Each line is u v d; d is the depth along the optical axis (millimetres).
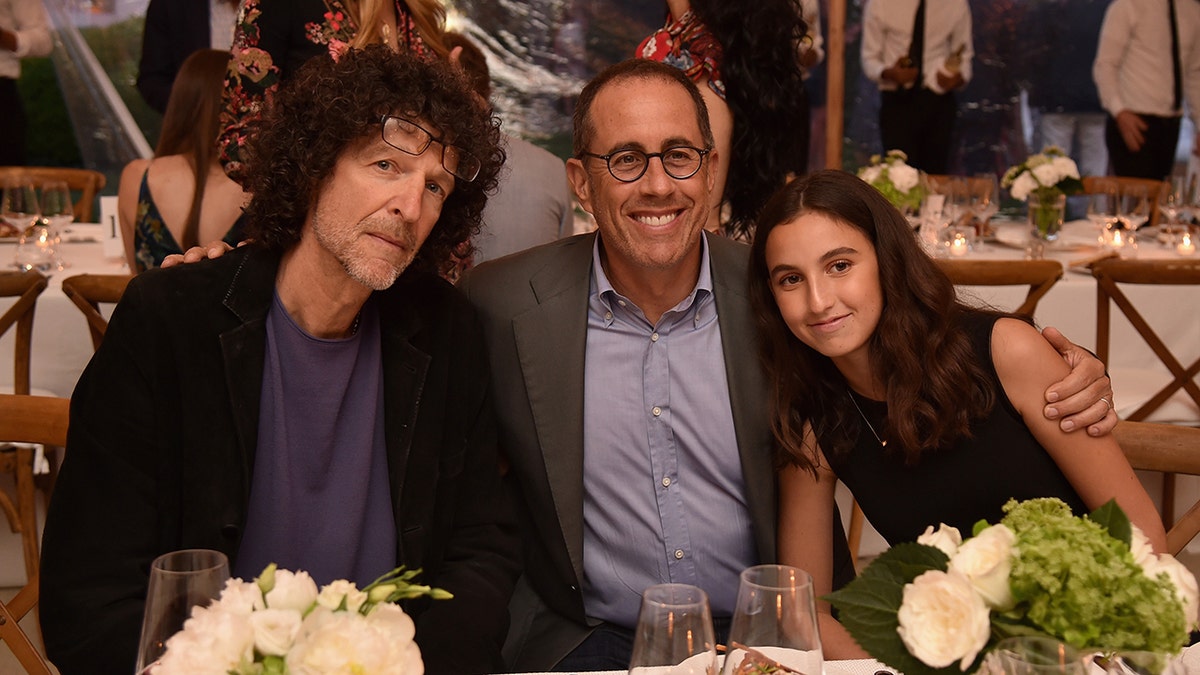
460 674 1570
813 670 986
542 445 1878
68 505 1531
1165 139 6430
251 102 2605
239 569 1613
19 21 5742
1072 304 3285
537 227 2605
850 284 1659
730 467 1894
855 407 1785
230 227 2953
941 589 925
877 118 7418
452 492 1749
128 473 1533
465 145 1600
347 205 1554
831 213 1655
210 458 1560
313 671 843
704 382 1887
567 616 1929
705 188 1809
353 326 1685
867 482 1803
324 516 1640
